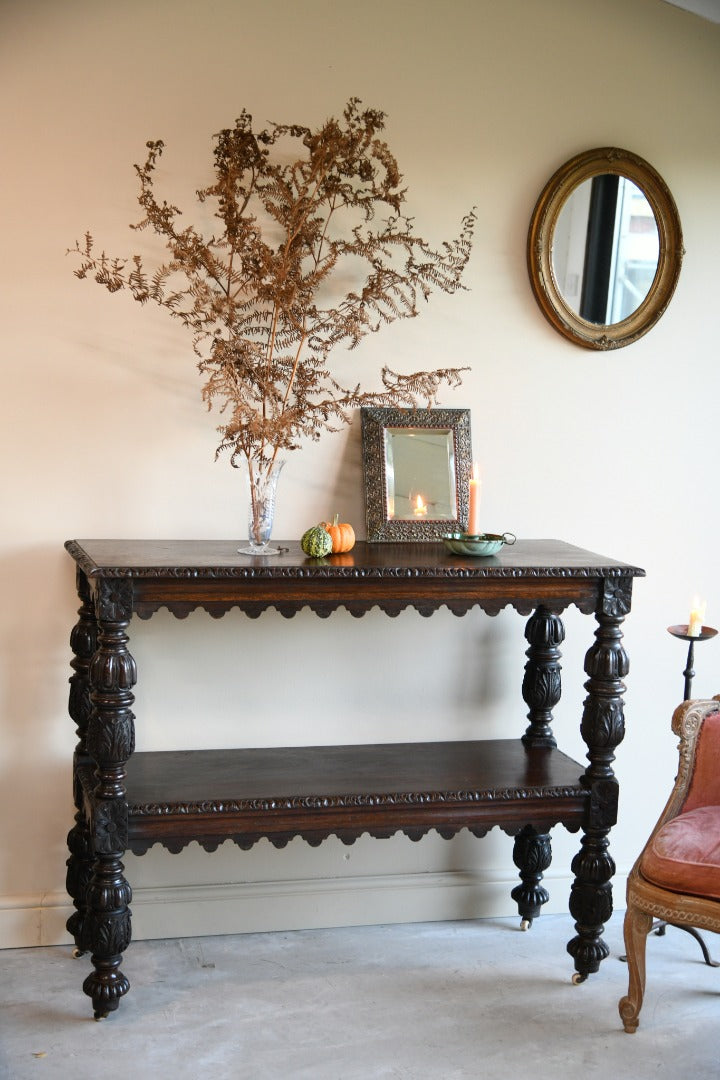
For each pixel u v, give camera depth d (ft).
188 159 9.68
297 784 9.09
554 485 10.70
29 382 9.58
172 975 9.46
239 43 9.70
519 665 10.76
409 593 8.82
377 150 9.55
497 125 10.27
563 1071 8.24
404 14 10.00
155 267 9.70
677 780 8.95
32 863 9.94
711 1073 8.27
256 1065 8.17
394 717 10.54
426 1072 8.16
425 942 10.23
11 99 9.30
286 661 10.24
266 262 9.27
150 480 9.87
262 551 9.16
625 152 10.38
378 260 9.76
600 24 10.39
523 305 10.48
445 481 10.19
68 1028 8.58
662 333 10.79
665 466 10.93
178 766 9.54
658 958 10.09
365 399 10.10
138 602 8.34
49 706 9.86
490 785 9.14
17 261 9.45
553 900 10.95
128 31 9.48
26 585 9.73
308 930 10.43
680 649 11.12
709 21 10.57
